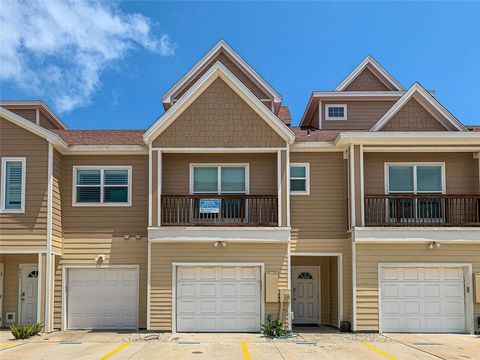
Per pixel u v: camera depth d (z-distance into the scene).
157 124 17.25
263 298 16.91
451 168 18.16
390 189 18.09
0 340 15.30
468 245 17.00
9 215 16.83
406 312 16.91
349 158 17.50
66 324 17.62
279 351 13.49
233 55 21.64
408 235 16.78
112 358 12.52
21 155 17.02
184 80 21.44
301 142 17.92
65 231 17.95
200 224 16.91
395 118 17.91
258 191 18.05
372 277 16.81
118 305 17.81
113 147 17.95
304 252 17.80
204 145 17.36
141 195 18.11
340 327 17.17
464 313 16.92
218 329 16.91
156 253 17.03
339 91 23.08
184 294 17.05
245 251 17.05
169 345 14.41
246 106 17.53
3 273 18.25
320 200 18.06
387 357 12.77
